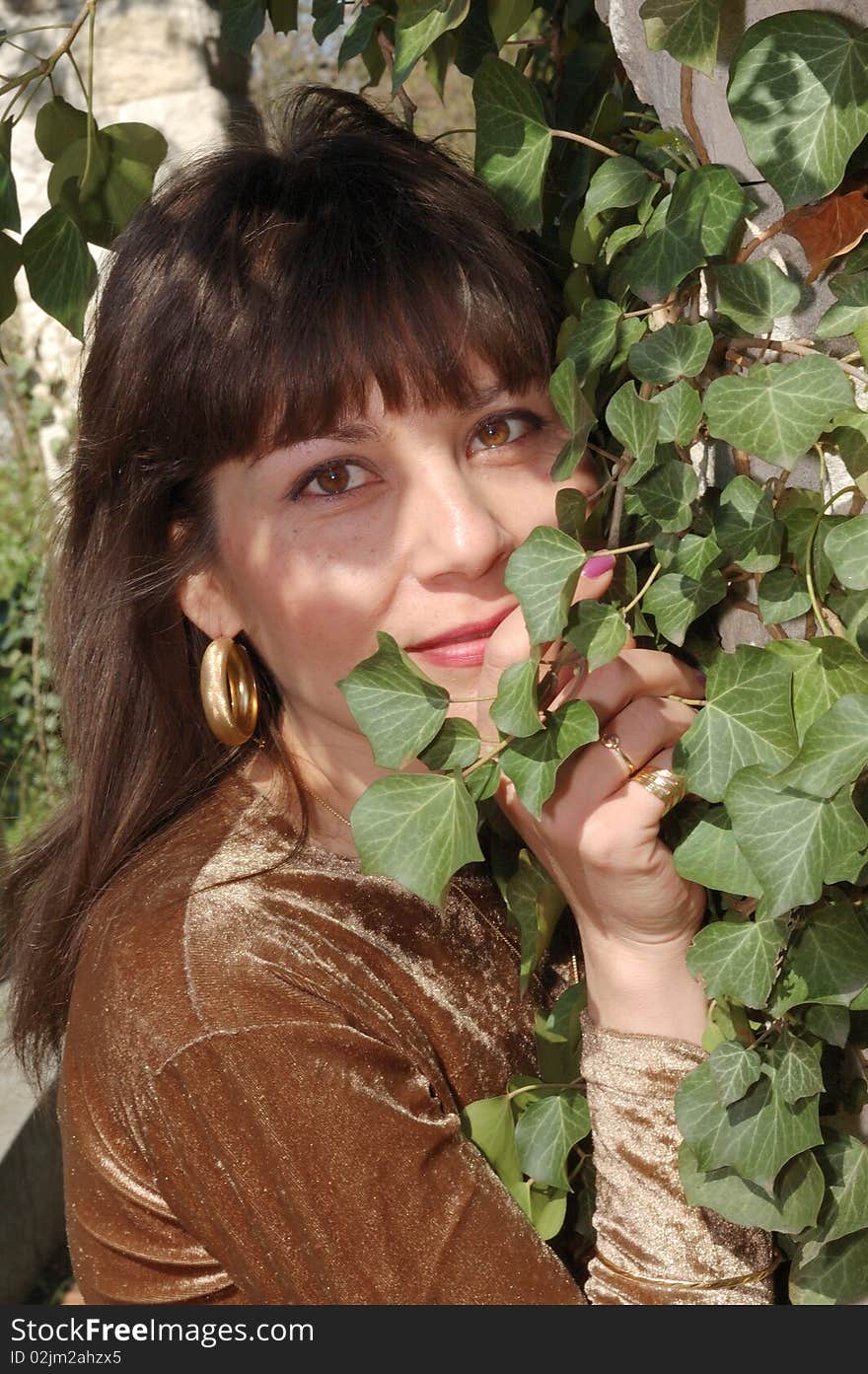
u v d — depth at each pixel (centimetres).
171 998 106
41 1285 334
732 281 81
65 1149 119
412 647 104
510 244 105
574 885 99
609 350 94
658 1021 100
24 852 153
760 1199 88
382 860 83
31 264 129
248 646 124
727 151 87
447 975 118
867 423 75
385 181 104
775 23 71
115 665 129
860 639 77
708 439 96
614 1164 101
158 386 107
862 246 77
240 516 109
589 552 81
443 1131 103
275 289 101
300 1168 102
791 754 78
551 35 137
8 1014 152
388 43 135
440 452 102
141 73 514
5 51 508
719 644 98
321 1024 104
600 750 94
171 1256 114
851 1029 91
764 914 80
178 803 131
